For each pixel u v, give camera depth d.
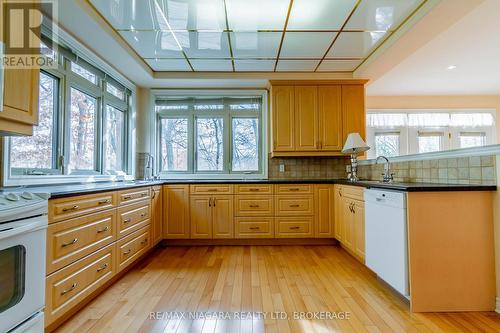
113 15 2.31
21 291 1.15
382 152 5.57
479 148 1.85
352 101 3.74
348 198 2.94
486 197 1.78
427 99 5.66
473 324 1.62
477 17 2.73
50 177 2.25
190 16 2.33
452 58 3.81
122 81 3.47
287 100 3.73
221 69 3.56
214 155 4.14
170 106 4.09
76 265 1.70
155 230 3.14
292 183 3.45
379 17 2.37
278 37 2.71
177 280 2.31
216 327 1.61
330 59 3.26
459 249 1.77
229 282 2.27
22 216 1.14
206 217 3.42
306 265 2.69
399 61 3.11
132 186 2.49
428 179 2.32
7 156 1.89
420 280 1.76
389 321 1.66
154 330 1.57
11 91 1.27
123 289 2.13
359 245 2.63
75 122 2.67
